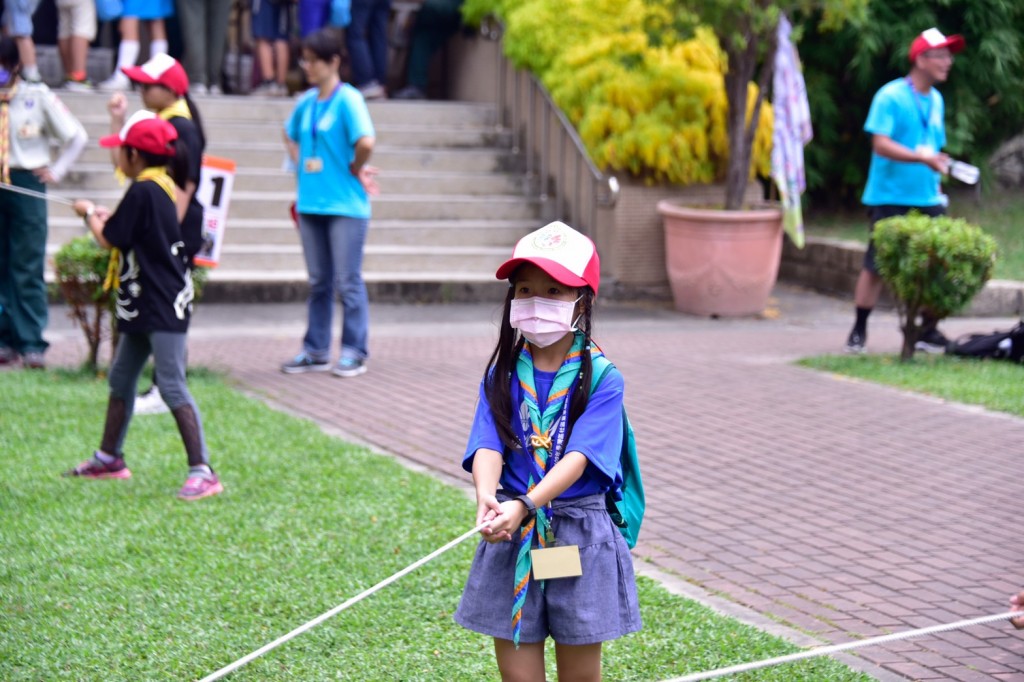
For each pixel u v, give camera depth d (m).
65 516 6.75
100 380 10.11
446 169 16.95
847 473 8.12
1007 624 5.66
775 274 14.93
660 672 4.99
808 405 9.96
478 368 11.20
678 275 14.75
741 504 7.45
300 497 7.21
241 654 5.10
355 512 6.95
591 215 15.74
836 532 6.96
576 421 3.95
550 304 3.89
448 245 15.96
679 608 5.66
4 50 10.34
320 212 10.61
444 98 19.64
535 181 16.94
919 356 11.88
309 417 9.39
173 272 7.09
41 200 10.52
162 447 8.21
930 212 11.99
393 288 14.91
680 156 15.27
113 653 5.09
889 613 5.78
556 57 16.08
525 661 3.98
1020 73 17.31
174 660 5.02
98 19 17.56
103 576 5.90
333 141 10.53
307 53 10.60
